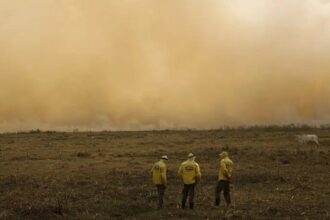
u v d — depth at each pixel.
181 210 22.86
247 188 29.12
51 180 31.22
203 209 23.14
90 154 44.00
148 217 21.77
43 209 22.64
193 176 22.86
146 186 29.38
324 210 22.75
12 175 33.06
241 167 36.31
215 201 23.83
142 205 24.08
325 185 29.69
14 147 50.53
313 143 49.81
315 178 31.97
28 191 27.92
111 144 52.66
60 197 25.67
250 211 22.56
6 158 42.12
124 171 34.28
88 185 29.59
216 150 45.41
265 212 22.36
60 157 42.50
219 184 23.44
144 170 34.75
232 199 25.56
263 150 44.84
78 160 40.53
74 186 29.42
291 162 38.94
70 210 22.95
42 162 39.44
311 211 22.58
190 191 22.95
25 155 43.81
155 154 43.91
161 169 23.05
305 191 27.83
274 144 49.91
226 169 23.27
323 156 41.06
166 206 23.98
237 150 45.06
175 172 33.88
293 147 47.19
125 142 54.50
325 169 35.66
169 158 41.75
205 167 36.81
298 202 24.64
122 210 23.25
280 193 27.36
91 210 23.09
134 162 39.00
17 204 24.14
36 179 31.67
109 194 26.86
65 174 33.44
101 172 34.09
